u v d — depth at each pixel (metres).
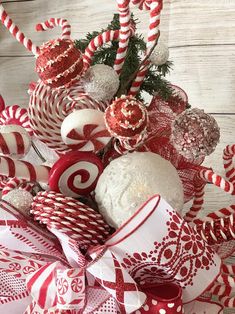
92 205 0.50
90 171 0.48
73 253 0.47
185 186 0.54
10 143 0.46
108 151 0.52
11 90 0.90
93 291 0.49
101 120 0.46
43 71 0.45
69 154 0.47
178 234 0.43
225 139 0.68
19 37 0.55
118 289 0.45
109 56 0.56
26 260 0.52
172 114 0.54
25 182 0.54
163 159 0.47
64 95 0.50
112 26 0.59
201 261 0.45
